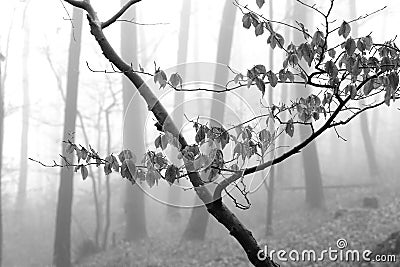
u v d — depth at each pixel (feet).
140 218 53.93
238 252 40.81
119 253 48.80
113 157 8.37
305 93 48.67
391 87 8.45
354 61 8.48
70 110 47.70
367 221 42.57
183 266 39.50
